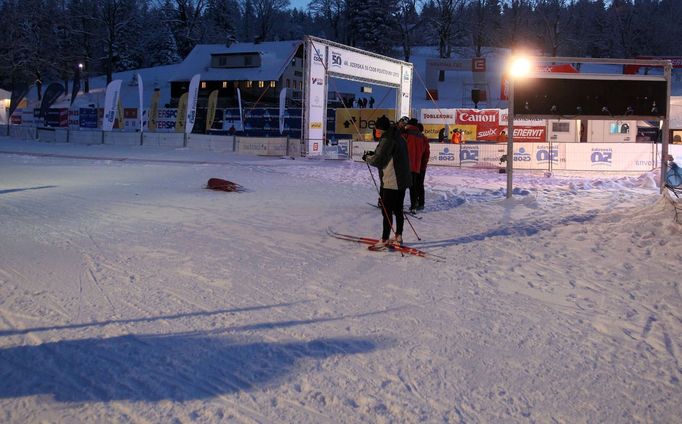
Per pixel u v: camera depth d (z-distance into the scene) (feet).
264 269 21.71
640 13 272.92
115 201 40.01
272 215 34.50
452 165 81.05
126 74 266.77
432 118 113.50
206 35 284.20
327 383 12.25
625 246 26.43
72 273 20.74
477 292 19.21
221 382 12.21
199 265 22.11
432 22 261.85
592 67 258.98
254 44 217.97
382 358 13.62
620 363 13.65
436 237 28.58
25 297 17.87
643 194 46.75
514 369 13.20
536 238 28.35
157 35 281.13
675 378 12.84
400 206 25.36
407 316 16.66
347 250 25.27
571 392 12.12
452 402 11.56
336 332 15.25
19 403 11.19
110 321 15.81
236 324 15.70
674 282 20.56
